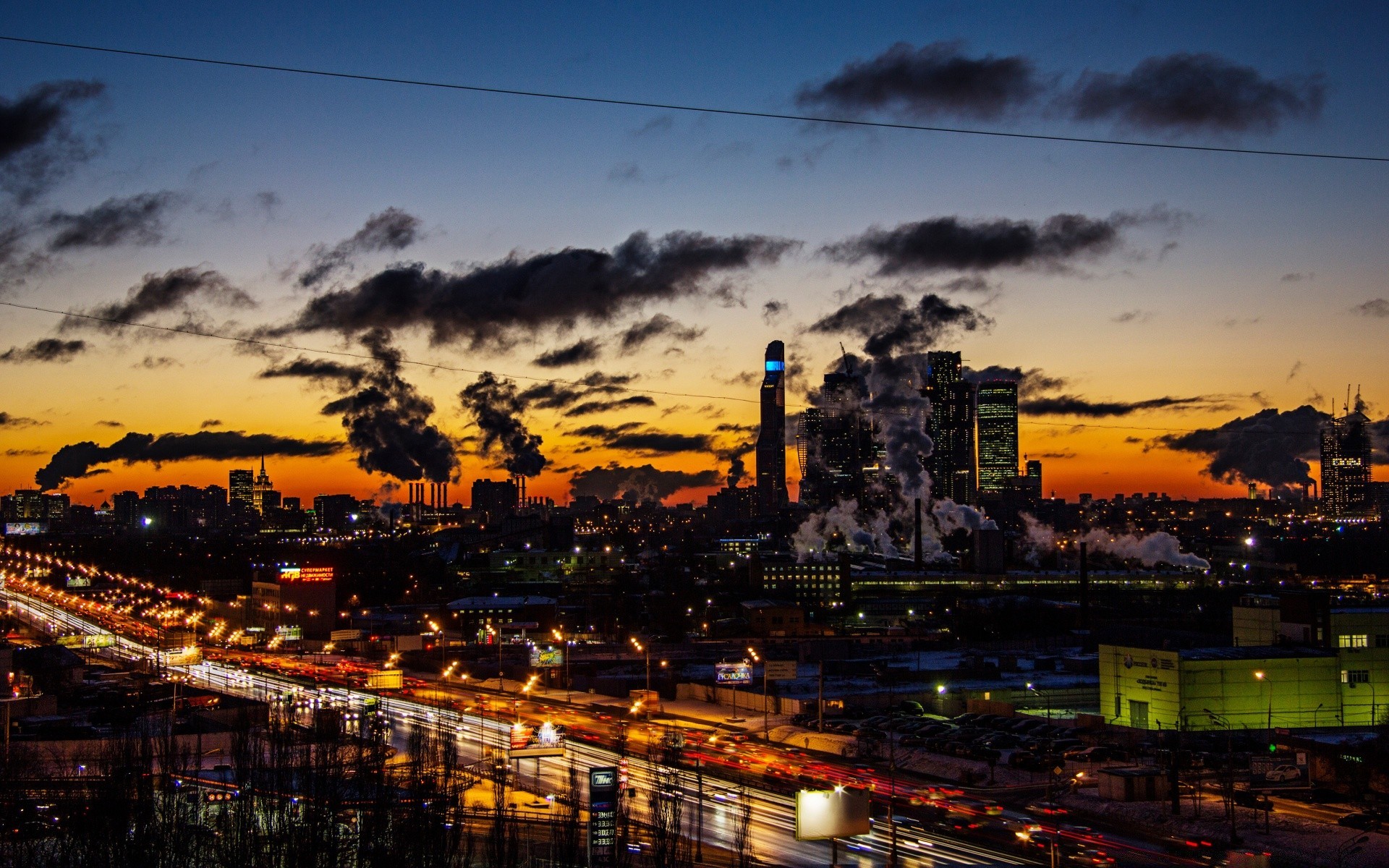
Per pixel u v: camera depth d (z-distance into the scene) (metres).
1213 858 112.06
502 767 145.50
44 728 174.62
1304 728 172.75
